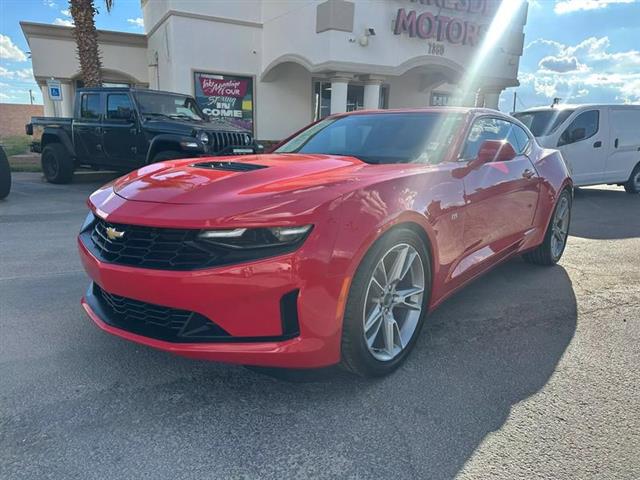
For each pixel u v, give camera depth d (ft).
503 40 49.65
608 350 9.92
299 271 6.98
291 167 9.25
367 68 40.57
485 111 12.53
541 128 31.24
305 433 7.05
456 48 46.11
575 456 6.66
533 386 8.47
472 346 9.97
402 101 57.52
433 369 8.97
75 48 53.98
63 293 12.51
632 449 6.83
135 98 28.89
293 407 7.68
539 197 14.03
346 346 7.73
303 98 51.44
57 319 10.85
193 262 7.16
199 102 45.75
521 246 13.69
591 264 16.33
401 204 8.25
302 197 7.34
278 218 7.00
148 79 57.00
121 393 7.96
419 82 58.29
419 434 7.08
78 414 7.36
